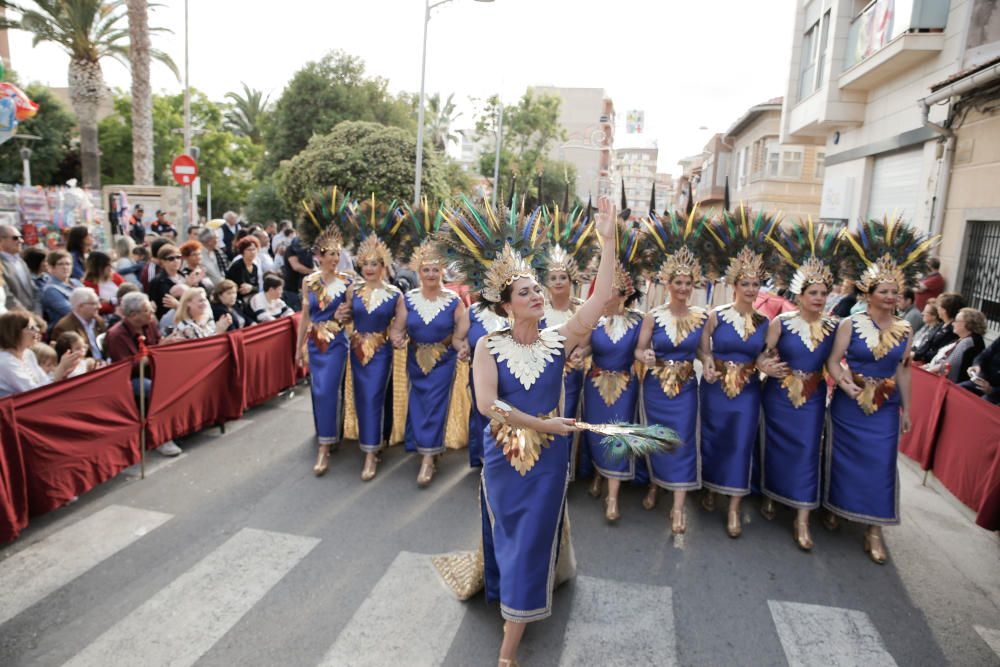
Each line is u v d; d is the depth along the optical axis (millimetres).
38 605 3496
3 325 4395
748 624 3521
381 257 5270
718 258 4688
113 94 31453
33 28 18984
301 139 28828
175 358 5570
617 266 4672
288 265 9023
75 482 4566
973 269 8461
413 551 4152
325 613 3484
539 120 35281
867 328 4375
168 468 5387
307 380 8125
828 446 4578
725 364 4668
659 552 4289
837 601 3783
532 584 2996
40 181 28297
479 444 5422
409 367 5293
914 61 9789
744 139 26141
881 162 11484
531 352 3045
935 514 5020
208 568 3889
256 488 5043
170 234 14758
